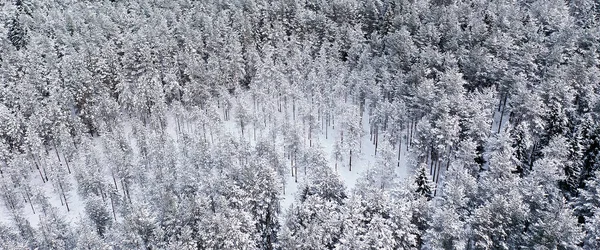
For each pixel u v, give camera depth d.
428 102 80.12
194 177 70.06
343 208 54.38
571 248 46.91
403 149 86.75
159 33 108.31
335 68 102.25
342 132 85.75
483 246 48.22
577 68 82.69
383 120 85.19
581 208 54.03
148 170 83.44
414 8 119.44
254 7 125.12
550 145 65.56
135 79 99.56
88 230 56.25
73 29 115.75
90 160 79.81
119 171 76.56
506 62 89.31
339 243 49.75
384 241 47.44
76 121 87.94
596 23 108.12
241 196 60.56
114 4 133.12
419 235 53.09
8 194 74.88
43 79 94.62
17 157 81.06
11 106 91.50
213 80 99.50
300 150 80.75
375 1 128.62
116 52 105.06
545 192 57.62
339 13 124.19
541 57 93.69
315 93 93.94
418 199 55.66
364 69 98.06
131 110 97.31
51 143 90.00
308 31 119.56
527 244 48.59
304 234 50.53
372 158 86.38
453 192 55.00
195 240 54.03
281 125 87.38
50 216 65.44
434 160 77.06
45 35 108.62
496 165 61.09
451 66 93.75
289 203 75.56
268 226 62.22
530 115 72.56
